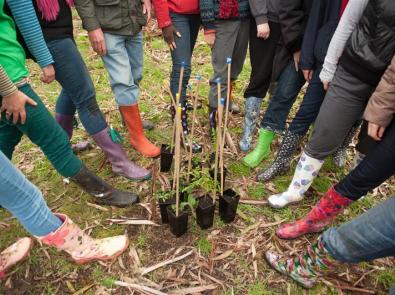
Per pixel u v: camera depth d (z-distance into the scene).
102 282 1.99
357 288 2.00
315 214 2.08
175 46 2.76
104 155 2.86
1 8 1.62
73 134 3.07
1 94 1.61
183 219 2.13
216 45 2.70
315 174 2.29
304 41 2.13
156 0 2.51
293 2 2.13
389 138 1.62
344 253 1.56
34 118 1.83
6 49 1.67
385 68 1.68
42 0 1.84
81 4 2.17
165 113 3.39
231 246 2.20
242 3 2.53
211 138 3.00
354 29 1.80
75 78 2.15
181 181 2.26
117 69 2.49
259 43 2.53
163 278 2.03
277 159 2.61
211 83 2.85
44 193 2.53
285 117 2.64
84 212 2.39
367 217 1.46
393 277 2.05
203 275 2.05
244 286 2.00
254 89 2.72
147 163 2.81
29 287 1.97
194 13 2.68
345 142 2.68
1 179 1.44
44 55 1.88
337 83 1.92
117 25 2.33
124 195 2.42
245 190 2.59
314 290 1.99
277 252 2.17
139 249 2.17
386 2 1.56
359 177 1.77
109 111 3.37
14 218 2.34
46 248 2.15
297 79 2.41
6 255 2.02
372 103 1.62
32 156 2.82
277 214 2.42
